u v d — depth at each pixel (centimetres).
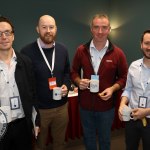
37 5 479
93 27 235
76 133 388
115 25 552
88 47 247
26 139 211
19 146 209
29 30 478
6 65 195
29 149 215
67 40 524
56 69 253
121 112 215
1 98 192
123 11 527
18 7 460
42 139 264
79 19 535
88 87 241
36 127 216
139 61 220
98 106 249
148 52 203
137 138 226
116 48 248
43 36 243
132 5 502
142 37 209
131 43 514
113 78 249
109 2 563
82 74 257
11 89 196
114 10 551
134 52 510
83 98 255
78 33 538
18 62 199
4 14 449
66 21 517
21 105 202
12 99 195
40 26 244
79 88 253
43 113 252
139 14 487
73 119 377
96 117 255
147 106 211
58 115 262
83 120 261
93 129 262
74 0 521
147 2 466
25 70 204
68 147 364
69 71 275
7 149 204
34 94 216
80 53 253
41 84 248
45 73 247
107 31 234
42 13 487
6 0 447
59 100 258
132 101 221
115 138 392
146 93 211
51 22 243
